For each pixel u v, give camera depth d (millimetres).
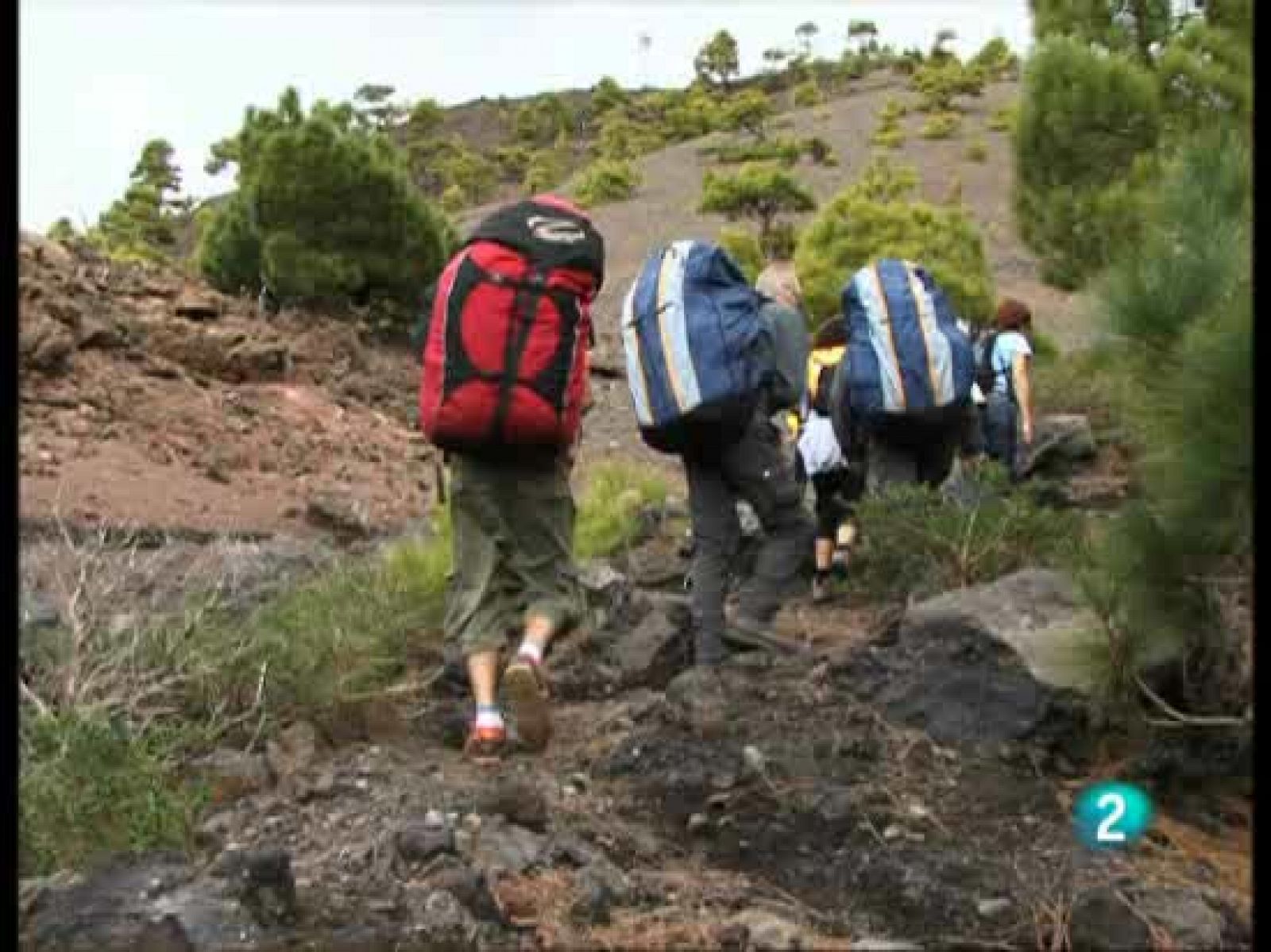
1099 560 4855
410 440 17812
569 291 5406
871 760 5074
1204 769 4992
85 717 4598
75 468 12570
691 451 6270
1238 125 5047
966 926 4039
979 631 5414
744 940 3896
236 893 3754
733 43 102000
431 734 5910
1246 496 4250
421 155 90438
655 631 6762
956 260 22562
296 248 23484
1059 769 5047
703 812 4824
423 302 5754
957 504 7562
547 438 5426
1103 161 14648
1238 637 5074
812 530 6617
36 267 17031
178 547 8141
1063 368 14945
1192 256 4605
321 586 6762
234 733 5480
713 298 6129
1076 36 15281
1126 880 4223
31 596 5703
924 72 80562
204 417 15664
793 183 48500
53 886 3844
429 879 4156
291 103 25438
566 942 3912
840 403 8156
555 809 4895
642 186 61875
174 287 18984
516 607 5750
